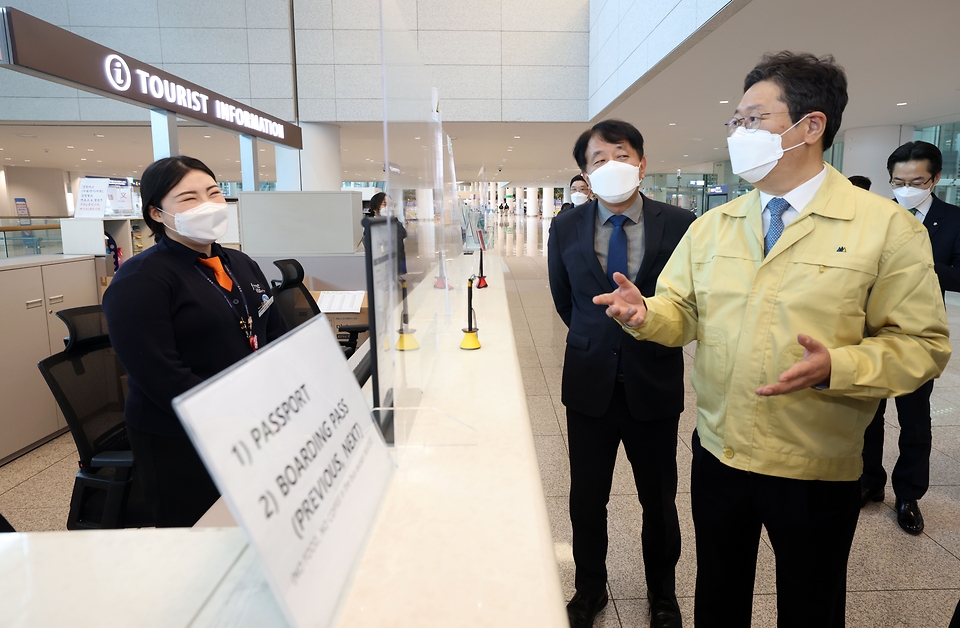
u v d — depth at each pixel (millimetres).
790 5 3945
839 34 4582
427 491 738
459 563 583
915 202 2166
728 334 1088
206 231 1399
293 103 8711
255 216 3455
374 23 8609
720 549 1177
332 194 3457
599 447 1581
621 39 6891
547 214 40156
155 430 1393
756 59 5344
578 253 1604
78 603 493
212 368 1447
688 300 1242
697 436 1206
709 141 12195
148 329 1304
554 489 2383
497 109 8836
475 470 800
